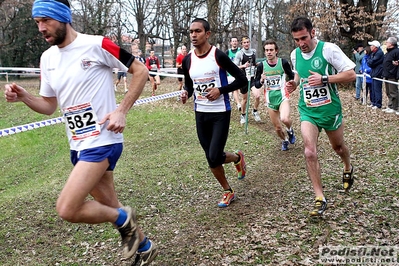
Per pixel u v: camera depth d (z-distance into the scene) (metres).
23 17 28.45
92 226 4.40
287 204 4.56
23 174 7.62
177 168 6.37
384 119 9.79
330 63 4.18
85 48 2.77
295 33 4.14
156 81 14.70
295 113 11.73
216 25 18.47
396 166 5.82
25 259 3.75
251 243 3.63
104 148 2.78
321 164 6.18
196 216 4.47
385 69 10.64
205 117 4.51
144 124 10.04
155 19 26.83
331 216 4.12
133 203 4.99
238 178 5.50
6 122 11.91
